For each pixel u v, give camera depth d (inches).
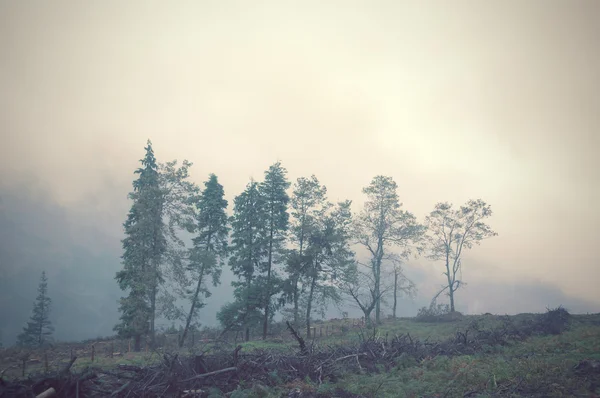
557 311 1109.1
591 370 467.8
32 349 1117.1
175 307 1204.5
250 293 1262.3
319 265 1378.0
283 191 1423.5
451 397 416.2
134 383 439.5
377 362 634.2
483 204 1820.9
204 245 1375.5
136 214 1267.2
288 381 507.8
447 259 1838.1
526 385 439.8
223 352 574.2
